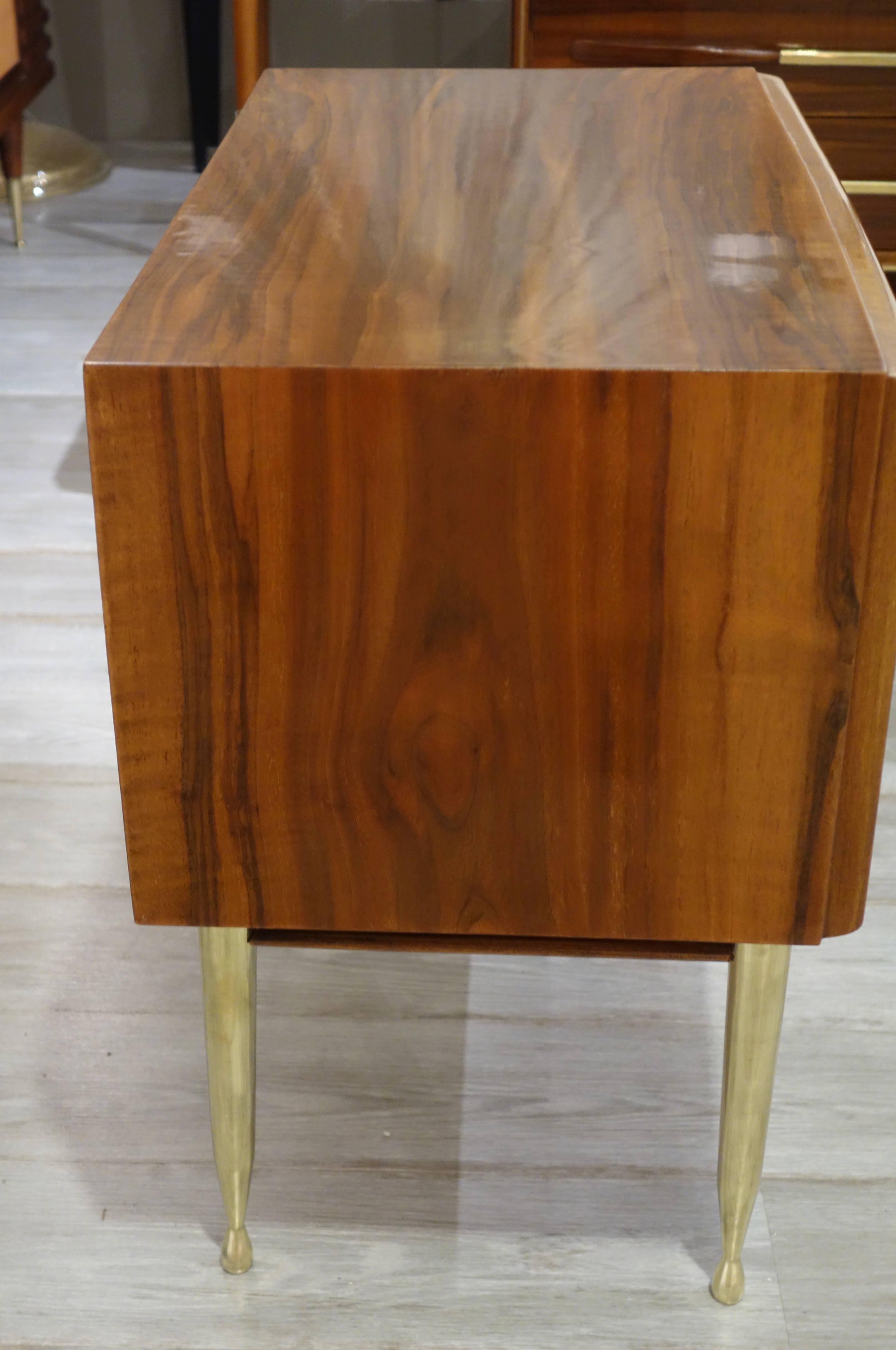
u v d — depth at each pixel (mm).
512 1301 978
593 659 722
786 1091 1146
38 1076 1158
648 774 753
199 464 677
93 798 1474
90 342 2393
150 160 3152
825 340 676
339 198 885
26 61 2611
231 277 764
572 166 938
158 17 3062
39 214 2900
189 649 727
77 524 1933
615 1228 1029
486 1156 1087
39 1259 1012
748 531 682
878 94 1823
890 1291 987
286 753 756
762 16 1787
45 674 1649
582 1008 1229
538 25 1828
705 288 743
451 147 978
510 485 676
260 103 1073
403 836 781
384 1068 1166
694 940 811
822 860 774
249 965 871
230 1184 966
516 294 741
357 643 722
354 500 683
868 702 743
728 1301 971
